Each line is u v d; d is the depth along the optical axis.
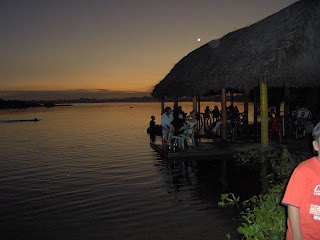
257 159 10.08
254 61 10.14
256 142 12.55
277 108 20.44
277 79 9.67
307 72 9.53
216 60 13.92
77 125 30.88
